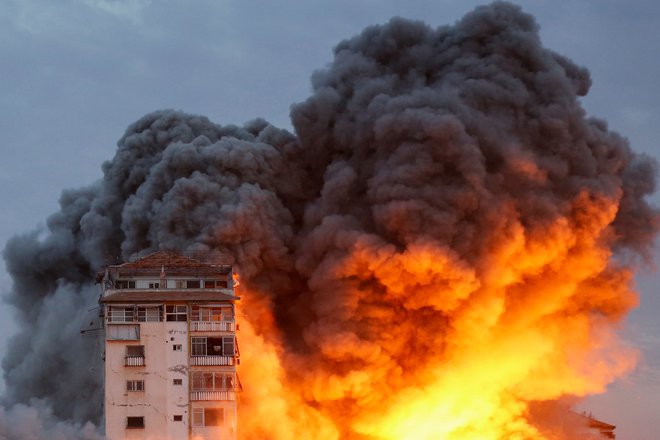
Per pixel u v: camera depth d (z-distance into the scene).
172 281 162.00
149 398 156.88
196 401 157.38
